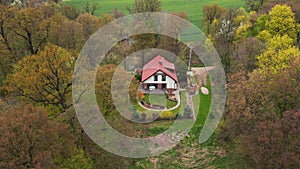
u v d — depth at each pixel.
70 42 59.59
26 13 54.44
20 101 40.91
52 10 73.75
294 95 37.91
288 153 33.06
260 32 62.78
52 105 41.53
